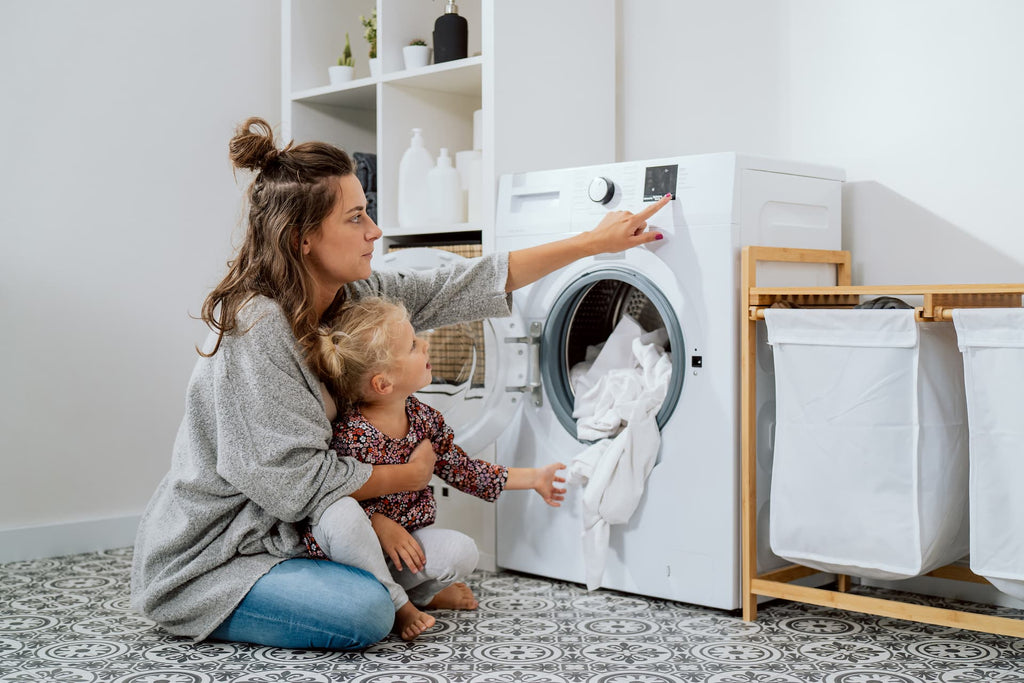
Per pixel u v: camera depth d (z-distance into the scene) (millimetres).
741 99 2475
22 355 2518
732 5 2486
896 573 1768
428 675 1600
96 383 2643
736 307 1962
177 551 1782
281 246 1777
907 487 1747
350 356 1786
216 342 1774
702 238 1991
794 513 1869
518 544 2277
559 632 1854
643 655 1705
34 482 2539
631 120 2689
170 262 2785
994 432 1646
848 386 1797
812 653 1718
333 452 1773
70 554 2574
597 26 2588
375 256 2650
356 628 1690
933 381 1768
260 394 1704
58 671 1627
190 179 2832
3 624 1913
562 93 2496
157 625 1908
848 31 2293
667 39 2609
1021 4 2051
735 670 1621
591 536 2064
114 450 2674
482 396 2307
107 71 2670
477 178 2471
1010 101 2068
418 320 2064
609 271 2125
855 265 2289
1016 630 1647
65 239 2592
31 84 2539
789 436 1871
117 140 2688
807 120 2361
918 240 2195
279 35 3043
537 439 2240
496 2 2332
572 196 2191
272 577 1737
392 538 1860
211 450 1773
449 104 2787
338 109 2990
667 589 2039
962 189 2133
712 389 1983
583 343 2338
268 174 1815
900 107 2219
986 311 1628
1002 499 1643
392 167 2656
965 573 2066
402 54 2688
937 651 1731
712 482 1980
